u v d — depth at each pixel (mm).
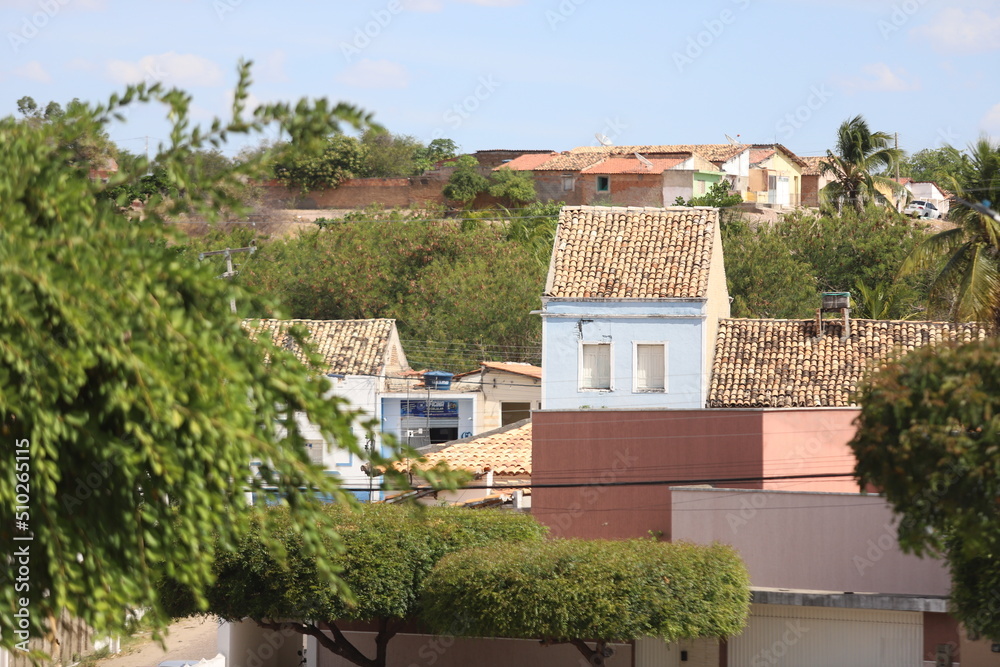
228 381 18922
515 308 131375
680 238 84188
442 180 187375
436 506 60844
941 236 90625
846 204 164750
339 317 141625
